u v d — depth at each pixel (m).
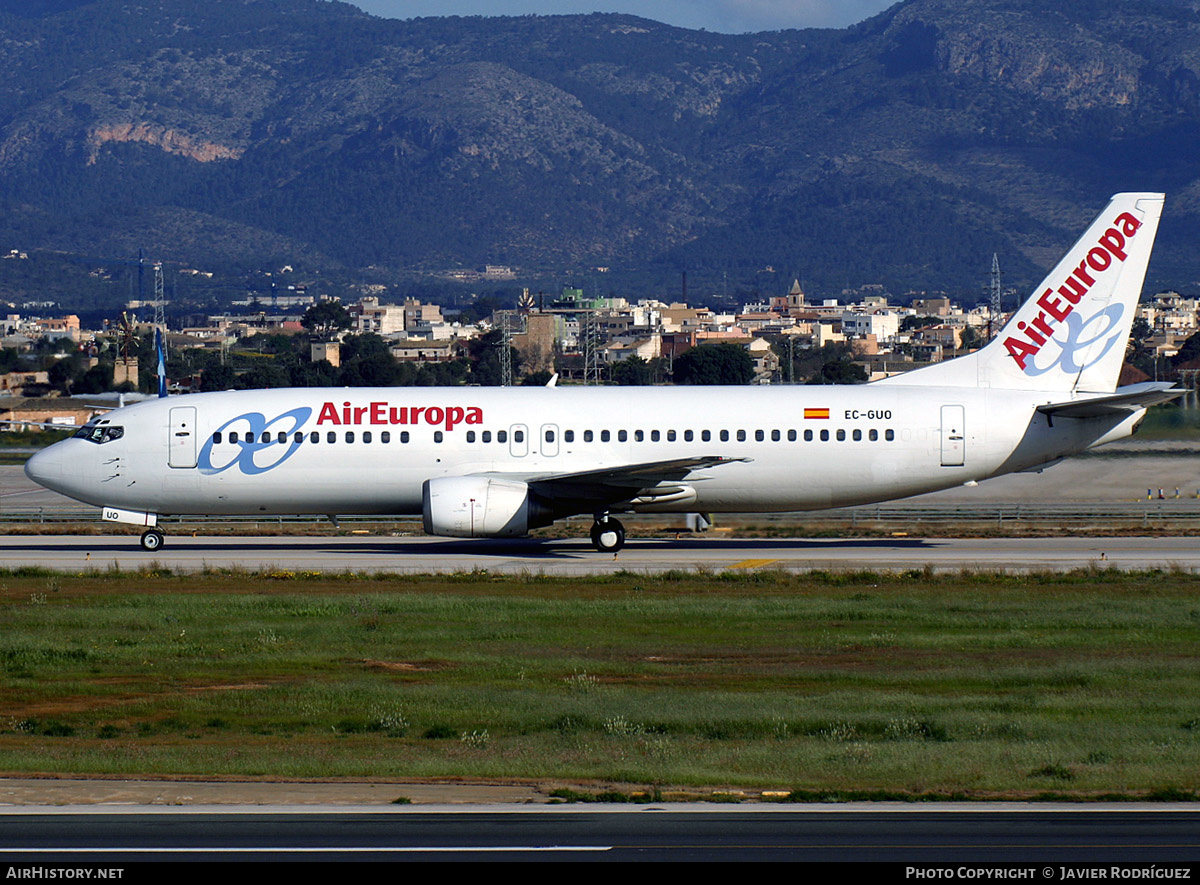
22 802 80.94
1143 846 73.62
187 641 138.12
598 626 146.50
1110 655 131.12
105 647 134.75
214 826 76.19
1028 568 191.38
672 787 85.25
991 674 121.31
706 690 117.00
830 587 175.12
